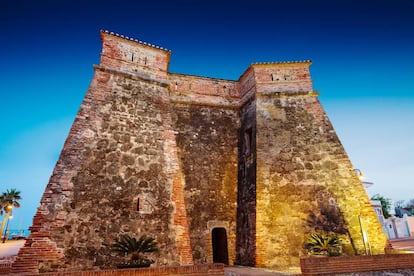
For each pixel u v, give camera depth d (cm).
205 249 1242
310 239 1068
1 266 811
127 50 1330
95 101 1153
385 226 3641
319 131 1361
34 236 864
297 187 1227
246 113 1512
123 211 1019
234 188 1408
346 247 1109
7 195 4072
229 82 1658
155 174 1139
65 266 867
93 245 928
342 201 1204
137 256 889
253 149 1338
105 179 1038
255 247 1114
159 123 1259
